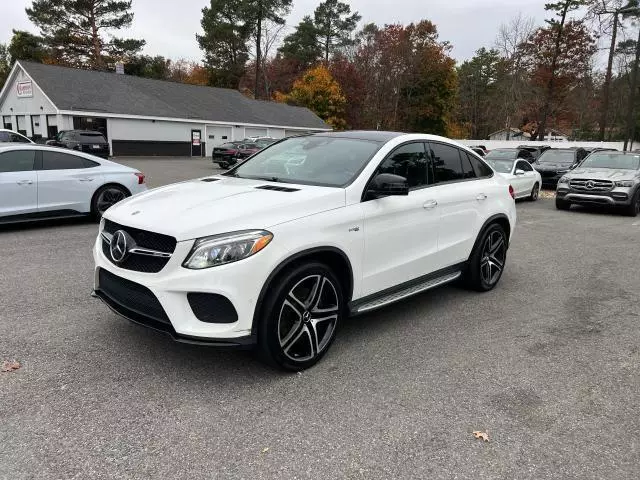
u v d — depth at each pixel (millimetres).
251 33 57875
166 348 3906
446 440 2869
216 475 2523
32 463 2561
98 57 46844
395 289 4352
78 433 2818
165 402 3160
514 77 52031
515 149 16828
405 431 2943
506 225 5879
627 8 24641
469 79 64875
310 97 54031
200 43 59094
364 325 4605
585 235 9703
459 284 5949
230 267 3123
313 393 3336
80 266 6180
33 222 9305
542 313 5062
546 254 7875
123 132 34469
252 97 64438
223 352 3875
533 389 3486
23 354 3744
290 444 2789
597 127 57094
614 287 6074
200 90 43938
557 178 18062
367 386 3451
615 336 4492
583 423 3086
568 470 2645
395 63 54594
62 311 4621
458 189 5035
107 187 9195
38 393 3211
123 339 4043
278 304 3354
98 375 3465
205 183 4270
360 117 56594
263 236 3240
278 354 3428
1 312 4570
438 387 3471
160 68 55219
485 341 4301
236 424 2957
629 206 12359
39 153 8516
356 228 3816
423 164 4746
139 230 3352
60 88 33312
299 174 4281
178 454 2674
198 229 3170
